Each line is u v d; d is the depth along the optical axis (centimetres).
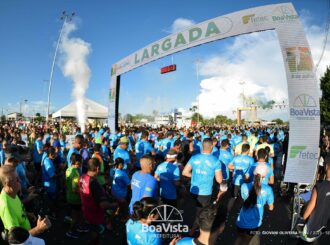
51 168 703
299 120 728
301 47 758
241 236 461
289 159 718
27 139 1570
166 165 584
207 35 1082
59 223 676
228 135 1378
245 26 928
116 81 1789
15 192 335
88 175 450
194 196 550
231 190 856
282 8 812
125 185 618
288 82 754
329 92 3322
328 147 1008
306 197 597
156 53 1369
